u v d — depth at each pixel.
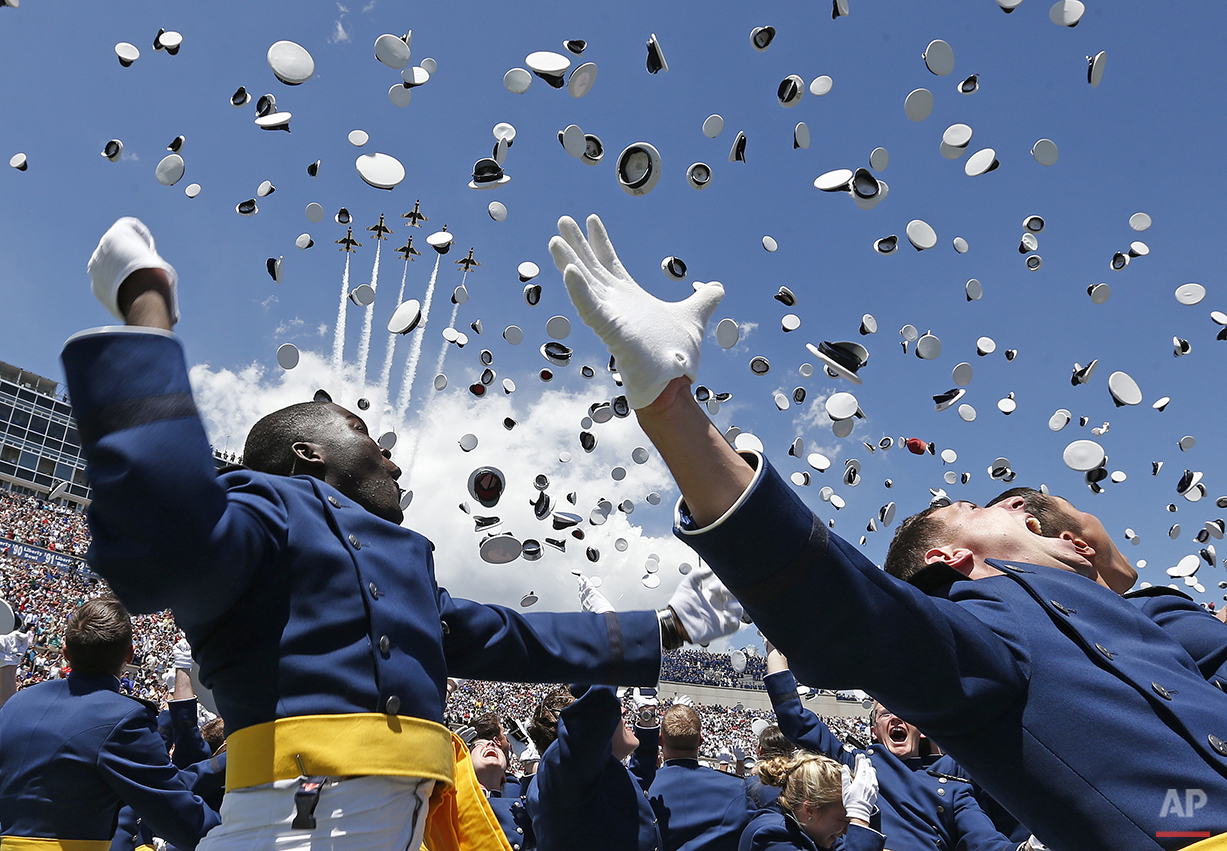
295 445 1.72
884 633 1.17
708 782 3.91
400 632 1.45
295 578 1.37
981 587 1.56
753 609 1.17
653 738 3.54
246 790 1.28
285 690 1.30
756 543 1.10
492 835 1.80
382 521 1.62
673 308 1.18
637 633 1.90
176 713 3.93
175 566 1.07
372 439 1.84
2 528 40.84
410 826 1.37
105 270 1.17
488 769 4.20
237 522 1.26
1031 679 1.34
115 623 3.07
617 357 1.12
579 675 1.85
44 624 32.84
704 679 55.06
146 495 1.00
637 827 2.56
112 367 1.05
